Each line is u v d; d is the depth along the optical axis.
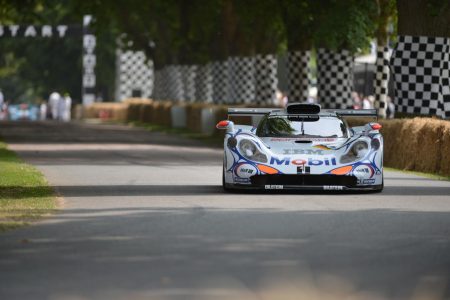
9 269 26.69
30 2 134.12
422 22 75.75
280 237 32.97
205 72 164.50
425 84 76.12
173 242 31.70
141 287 24.20
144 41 180.88
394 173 65.44
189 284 24.58
